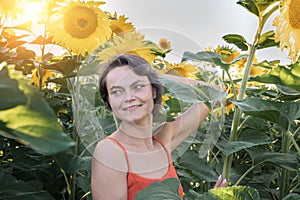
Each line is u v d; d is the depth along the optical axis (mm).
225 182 2199
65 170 1982
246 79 2326
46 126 357
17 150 2209
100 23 2381
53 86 3324
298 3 2020
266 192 2672
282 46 2066
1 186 1790
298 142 3082
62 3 2363
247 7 2312
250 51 2361
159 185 1526
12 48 2525
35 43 2492
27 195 1797
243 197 1486
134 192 1813
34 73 2828
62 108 2875
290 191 2506
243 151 3023
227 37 2473
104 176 1813
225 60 3320
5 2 2311
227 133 3207
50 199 1825
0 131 376
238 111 2322
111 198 1812
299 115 2059
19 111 357
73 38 2361
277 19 2076
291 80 2076
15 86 358
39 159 2307
